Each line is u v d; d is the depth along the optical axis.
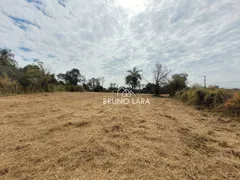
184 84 16.97
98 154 2.06
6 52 18.25
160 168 1.73
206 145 2.47
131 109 6.54
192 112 5.80
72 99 10.80
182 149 2.29
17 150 2.17
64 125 3.51
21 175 1.58
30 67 15.22
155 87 22.02
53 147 2.28
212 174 1.64
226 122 4.14
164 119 4.47
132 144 2.43
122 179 1.51
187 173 1.64
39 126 3.43
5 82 11.61
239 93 5.15
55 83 24.45
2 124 3.58
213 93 6.64
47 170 1.67
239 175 1.63
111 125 3.62
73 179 1.51
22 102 7.61
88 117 4.49
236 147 2.40
